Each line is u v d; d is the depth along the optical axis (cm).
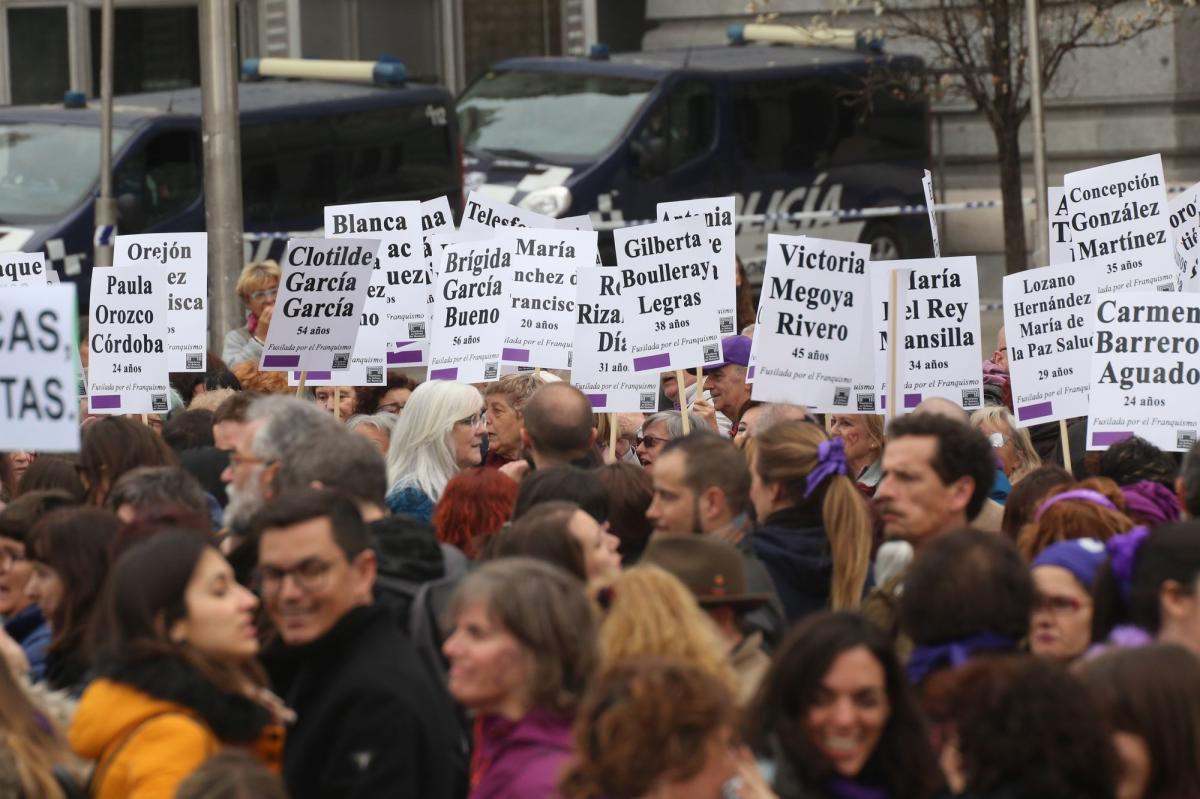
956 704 599
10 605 897
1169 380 1233
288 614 721
